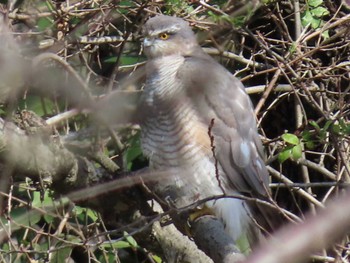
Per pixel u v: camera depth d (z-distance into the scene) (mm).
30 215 8398
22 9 9016
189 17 9117
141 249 9930
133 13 9344
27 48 8484
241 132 8180
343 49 10039
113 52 9773
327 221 2020
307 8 9070
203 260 7285
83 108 4914
